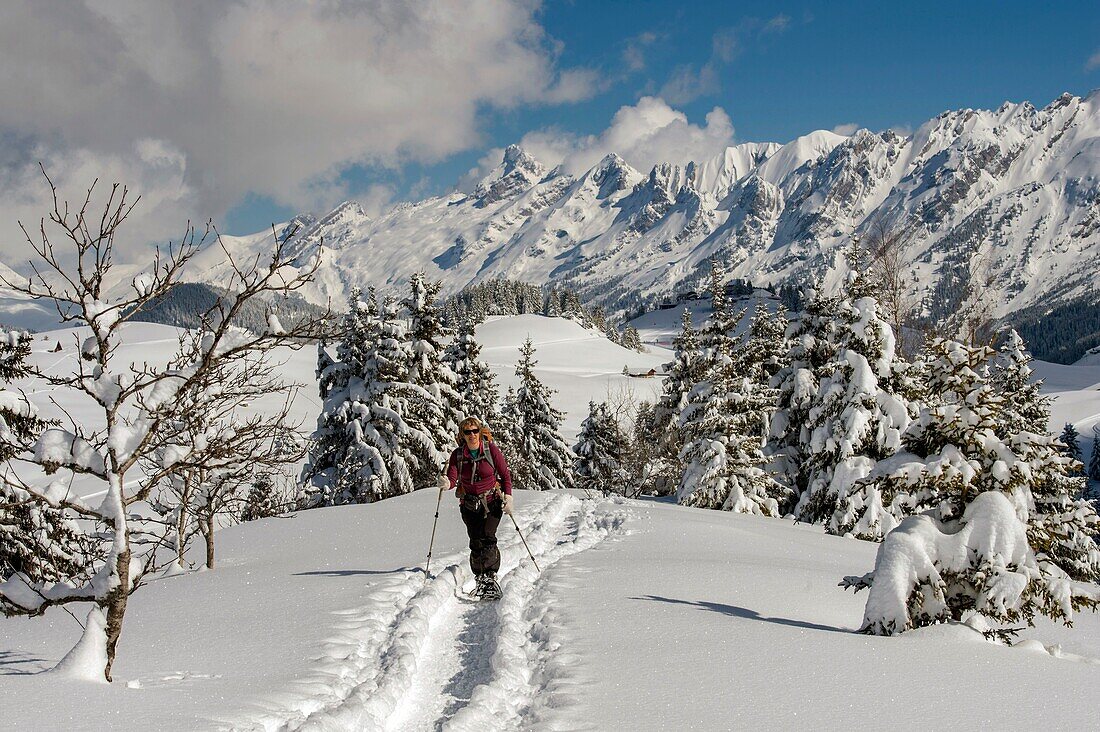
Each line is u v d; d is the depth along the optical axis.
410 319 31.14
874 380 19.33
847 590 8.87
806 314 24.52
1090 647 8.14
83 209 4.47
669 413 33.88
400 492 27.80
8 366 9.77
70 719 3.75
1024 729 4.12
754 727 4.11
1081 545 13.09
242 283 4.89
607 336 186.25
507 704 4.71
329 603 6.96
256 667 5.16
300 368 70.44
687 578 8.30
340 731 4.08
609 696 4.58
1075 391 125.88
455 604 7.39
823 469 20.77
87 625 4.70
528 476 41.25
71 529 7.72
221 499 10.02
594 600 7.02
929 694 4.66
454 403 31.92
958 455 7.52
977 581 6.88
